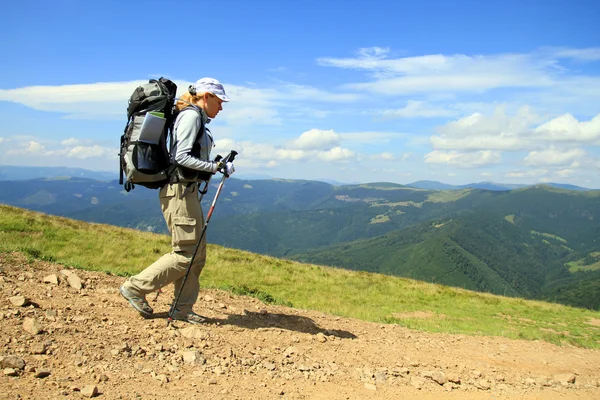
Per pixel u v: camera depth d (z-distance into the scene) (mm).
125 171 5477
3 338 4371
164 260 5797
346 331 8164
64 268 8102
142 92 5285
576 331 16578
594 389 7191
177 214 5660
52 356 4289
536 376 7562
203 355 5043
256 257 23328
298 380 4988
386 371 5949
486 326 15531
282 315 8328
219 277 17656
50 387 3697
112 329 5238
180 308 6047
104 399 3666
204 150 5680
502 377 6895
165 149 5449
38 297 5922
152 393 3963
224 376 4660
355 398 4793
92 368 4211
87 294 6582
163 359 4758
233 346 5562
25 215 18547
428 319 15844
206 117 5730
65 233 17562
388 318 14305
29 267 7543
